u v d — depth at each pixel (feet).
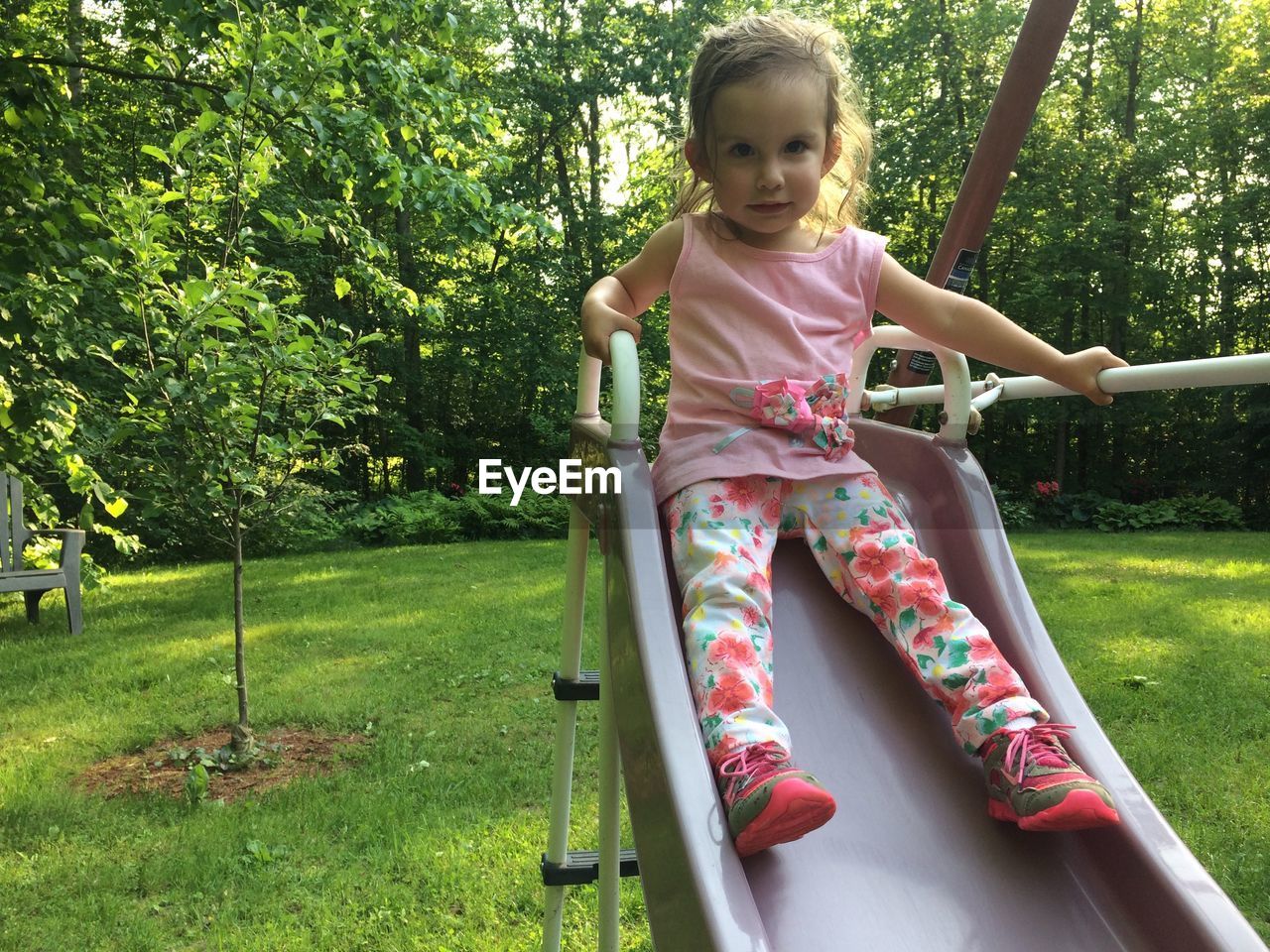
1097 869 3.92
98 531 23.58
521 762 13.04
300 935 8.72
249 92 12.71
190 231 14.94
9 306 12.61
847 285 5.34
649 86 57.47
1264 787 11.28
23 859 10.41
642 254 5.55
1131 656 17.20
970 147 54.39
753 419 5.08
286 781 12.75
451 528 44.60
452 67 16.49
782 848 3.88
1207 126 57.11
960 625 4.60
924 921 3.66
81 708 16.06
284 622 22.85
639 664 3.99
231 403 12.84
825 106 4.95
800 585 5.13
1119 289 57.72
